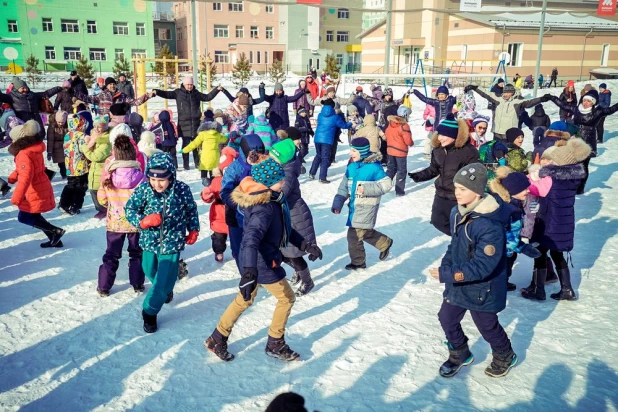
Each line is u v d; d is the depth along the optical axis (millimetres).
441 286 5441
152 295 4266
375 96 17625
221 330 3896
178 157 13047
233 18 54625
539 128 11281
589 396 3537
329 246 6711
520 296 5215
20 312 4703
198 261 6090
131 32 51188
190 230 4473
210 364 3926
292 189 4969
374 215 5668
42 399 3479
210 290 5289
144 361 3953
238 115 10805
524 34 40469
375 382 3711
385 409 3406
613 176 11070
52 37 48469
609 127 19453
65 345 4164
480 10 17266
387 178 5570
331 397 3531
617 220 7859
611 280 5562
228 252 6391
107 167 4805
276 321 3924
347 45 55375
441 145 5473
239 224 4492
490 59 40281
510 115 10094
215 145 9617
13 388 3594
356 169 5602
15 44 47875
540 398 3521
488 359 4043
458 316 3656
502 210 3406
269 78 45250
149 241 4277
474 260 3348
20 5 46750
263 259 3730
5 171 10766
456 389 3633
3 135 11633
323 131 10242
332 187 10062
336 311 4840
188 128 11336
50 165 11719
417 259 6258
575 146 4695
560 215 4844
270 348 3990
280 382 3705
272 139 8922
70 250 6320
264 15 55812
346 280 5594
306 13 56531
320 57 56094
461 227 3477
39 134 5977
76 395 3525
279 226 3771
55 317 4625
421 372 3840
